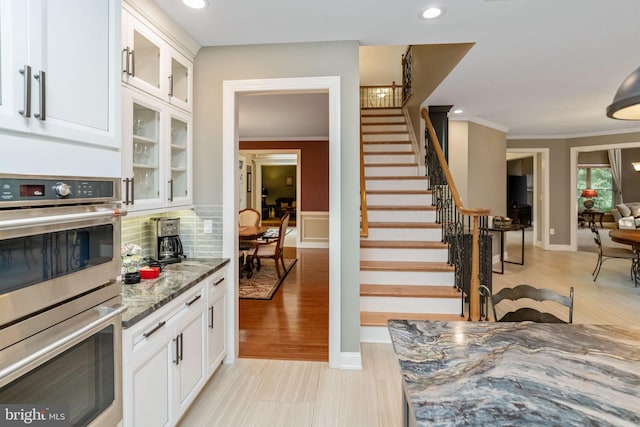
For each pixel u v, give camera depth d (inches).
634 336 59.2
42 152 41.7
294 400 89.3
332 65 104.4
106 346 52.1
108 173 53.5
